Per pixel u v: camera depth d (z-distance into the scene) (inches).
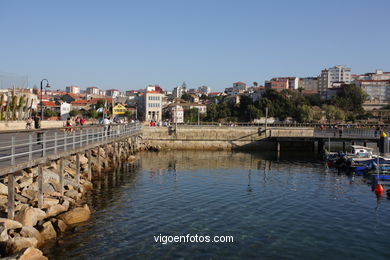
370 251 800.3
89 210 980.6
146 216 994.1
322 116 6545.3
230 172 1845.5
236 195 1290.6
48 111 5900.6
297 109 6314.0
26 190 922.1
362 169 1828.2
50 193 994.1
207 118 6791.3
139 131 2778.1
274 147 3029.0
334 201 1237.1
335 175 1782.7
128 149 2456.9
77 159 1219.2
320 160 2394.2
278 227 939.3
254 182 1563.7
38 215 816.3
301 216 1045.2
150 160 2279.8
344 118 6446.9
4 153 1063.6
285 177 1710.1
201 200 1202.0
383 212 1107.9
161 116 7224.4
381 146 2267.5
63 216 887.7
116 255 727.7
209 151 2947.8
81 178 1347.2
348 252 791.7
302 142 3004.4
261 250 785.6
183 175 1716.3
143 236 839.1
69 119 1871.3
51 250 726.5
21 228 723.4
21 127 2032.5
